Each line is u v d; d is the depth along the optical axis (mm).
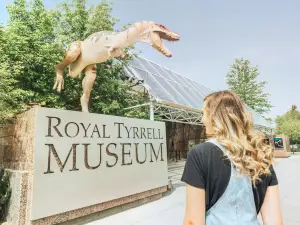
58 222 4191
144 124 6574
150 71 12312
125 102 9422
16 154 4773
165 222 4598
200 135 19984
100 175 5059
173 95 10508
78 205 4516
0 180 4605
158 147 6965
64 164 4445
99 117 5316
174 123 19469
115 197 5277
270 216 1186
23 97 6418
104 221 4711
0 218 4449
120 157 5625
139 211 5398
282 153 24094
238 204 1119
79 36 8539
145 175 6262
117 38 4945
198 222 1093
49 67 7285
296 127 38062
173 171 12609
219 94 1389
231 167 1138
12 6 7566
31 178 4000
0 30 6637
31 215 3826
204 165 1151
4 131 5551
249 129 1252
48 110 4395
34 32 7402
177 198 6602
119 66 9508
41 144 4176
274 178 1248
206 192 1147
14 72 6492
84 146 4871
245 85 27922
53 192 4172
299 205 5371
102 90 8719
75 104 8570
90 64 5586
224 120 1247
